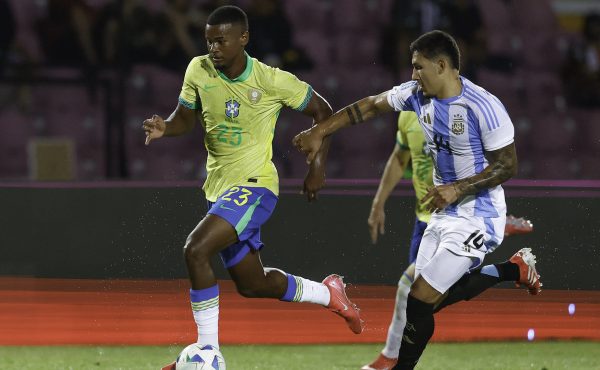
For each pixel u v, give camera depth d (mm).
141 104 36188
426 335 16172
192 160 36406
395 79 37312
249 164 17078
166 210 26625
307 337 21031
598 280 25484
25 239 27641
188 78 17188
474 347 20016
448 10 37312
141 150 36094
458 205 16359
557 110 39062
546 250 25516
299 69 36969
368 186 26844
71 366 17859
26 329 21172
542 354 19422
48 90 36250
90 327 21484
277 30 36500
